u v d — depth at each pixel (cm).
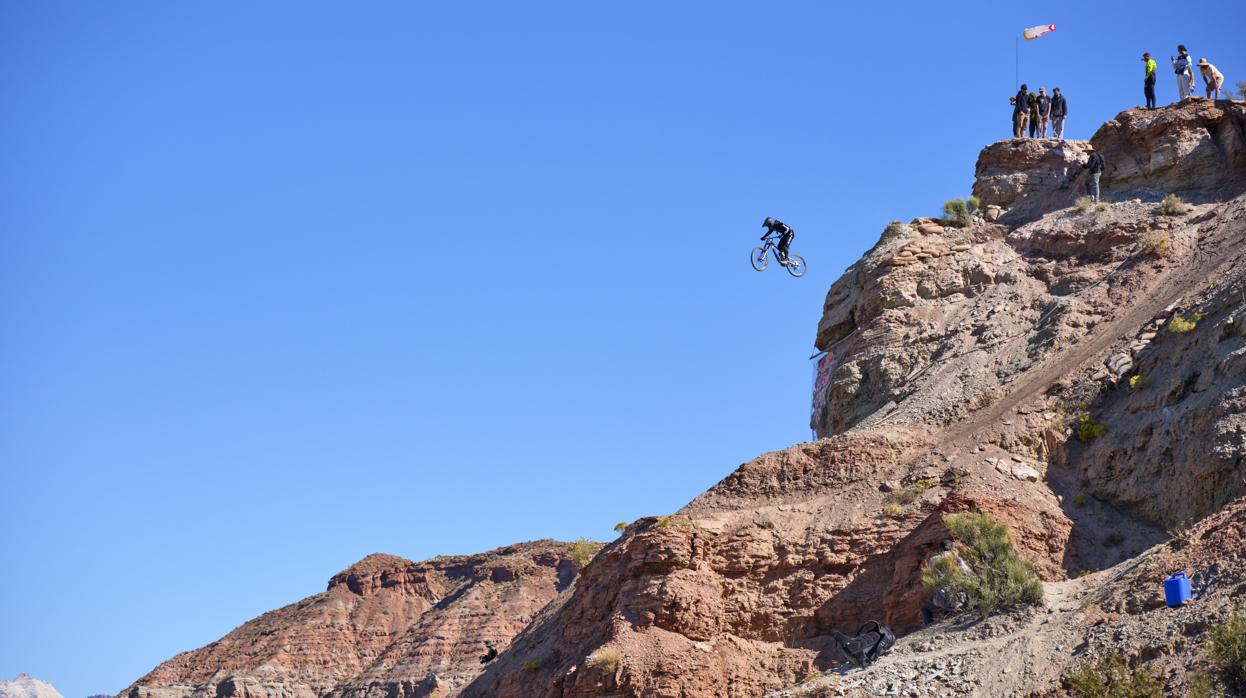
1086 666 3234
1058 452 4675
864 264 6450
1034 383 5106
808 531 4556
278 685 18338
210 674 19075
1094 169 6325
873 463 4844
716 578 4428
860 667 3803
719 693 4088
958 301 6006
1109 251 5856
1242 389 4247
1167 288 5344
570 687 4141
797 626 4278
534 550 19475
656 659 4100
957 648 3691
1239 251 5253
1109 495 4438
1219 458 4103
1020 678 3403
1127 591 3553
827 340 6519
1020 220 6450
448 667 16862
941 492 4516
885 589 4203
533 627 5275
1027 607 3769
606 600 4541
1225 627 3056
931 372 5575
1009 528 4147
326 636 19225
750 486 4897
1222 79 6744
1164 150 6275
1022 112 7025
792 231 5134
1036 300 5744
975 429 4897
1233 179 6138
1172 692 3045
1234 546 3456
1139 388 4728
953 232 6456
